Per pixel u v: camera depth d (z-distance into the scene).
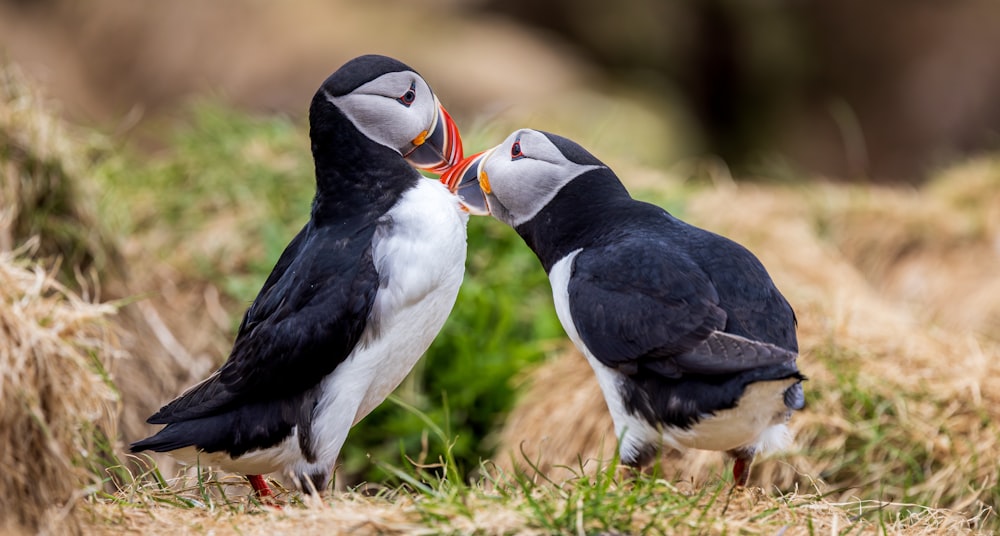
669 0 28.33
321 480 6.70
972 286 13.70
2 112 9.85
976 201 15.38
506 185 7.61
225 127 13.29
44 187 9.94
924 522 6.96
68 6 25.28
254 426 6.56
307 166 12.23
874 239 14.56
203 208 12.18
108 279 10.46
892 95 29.17
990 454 8.62
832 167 28.48
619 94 25.05
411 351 6.88
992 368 9.48
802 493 8.60
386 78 7.07
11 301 5.84
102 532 5.99
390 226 6.78
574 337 7.14
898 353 9.67
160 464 9.27
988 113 28.83
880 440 8.77
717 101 28.75
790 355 6.13
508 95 22.59
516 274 11.12
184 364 10.41
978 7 29.98
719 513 6.38
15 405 5.57
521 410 10.11
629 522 5.87
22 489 5.61
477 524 5.75
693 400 6.39
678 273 6.65
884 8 30.27
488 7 27.16
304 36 24.27
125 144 13.36
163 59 24.31
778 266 12.16
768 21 28.75
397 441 10.13
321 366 6.59
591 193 7.49
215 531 6.01
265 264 11.01
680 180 14.05
